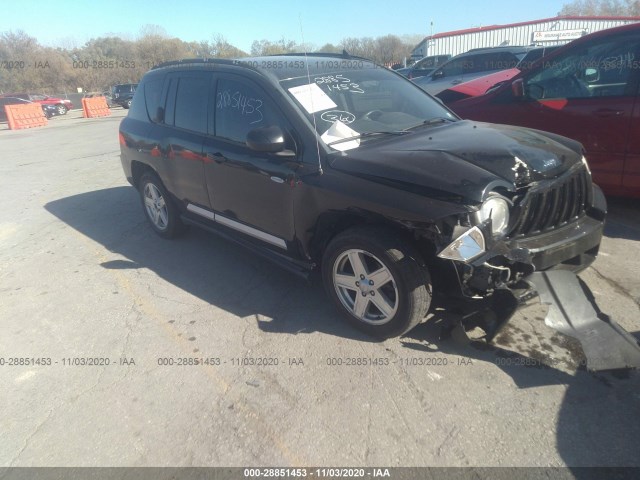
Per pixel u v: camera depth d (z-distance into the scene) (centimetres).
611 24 2467
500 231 271
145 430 257
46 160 1104
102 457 242
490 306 271
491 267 258
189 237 527
